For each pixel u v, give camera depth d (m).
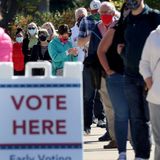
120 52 14.15
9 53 12.99
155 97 12.69
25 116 11.02
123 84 14.39
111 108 17.02
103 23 16.75
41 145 11.00
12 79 11.05
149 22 13.81
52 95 11.01
